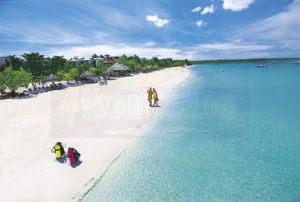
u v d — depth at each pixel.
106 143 13.12
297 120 17.50
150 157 11.62
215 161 11.14
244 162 10.95
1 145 12.25
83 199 8.27
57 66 49.06
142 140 13.82
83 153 11.70
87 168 10.31
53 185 8.93
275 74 68.38
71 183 9.14
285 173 9.92
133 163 10.98
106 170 10.27
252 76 61.84
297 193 8.54
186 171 10.23
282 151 12.10
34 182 9.03
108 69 51.12
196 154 11.92
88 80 41.62
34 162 10.55
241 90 34.12
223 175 9.87
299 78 52.78
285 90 33.47
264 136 14.29
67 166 10.39
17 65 43.00
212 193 8.63
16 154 11.26
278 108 21.59
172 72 79.44
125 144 13.16
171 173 10.09
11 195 8.20
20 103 23.25
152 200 8.29
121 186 9.12
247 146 12.83
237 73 77.50
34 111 19.62
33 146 12.25
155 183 9.34
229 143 13.30
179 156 11.72
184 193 8.65
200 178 9.66
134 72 70.06
